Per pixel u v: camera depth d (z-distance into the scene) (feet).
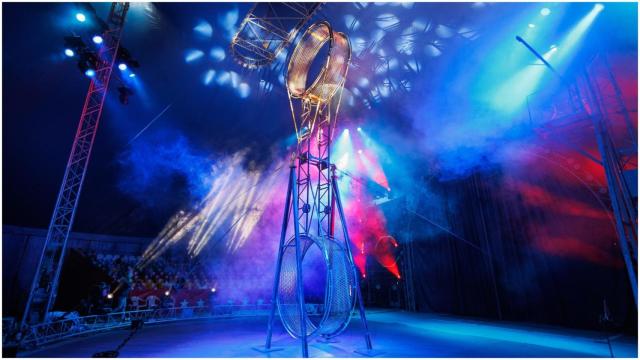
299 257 23.11
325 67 26.45
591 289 38.50
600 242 38.06
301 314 21.91
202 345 28.14
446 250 59.06
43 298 35.55
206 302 57.52
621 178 28.09
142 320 40.42
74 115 52.21
